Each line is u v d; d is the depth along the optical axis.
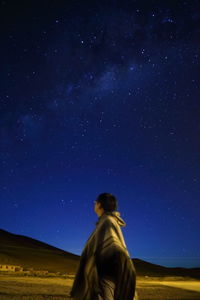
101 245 3.84
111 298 3.69
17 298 10.23
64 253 55.34
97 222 4.16
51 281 17.62
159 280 24.53
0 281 15.69
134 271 3.81
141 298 12.05
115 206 4.30
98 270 3.79
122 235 4.03
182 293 14.39
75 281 3.98
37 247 59.66
